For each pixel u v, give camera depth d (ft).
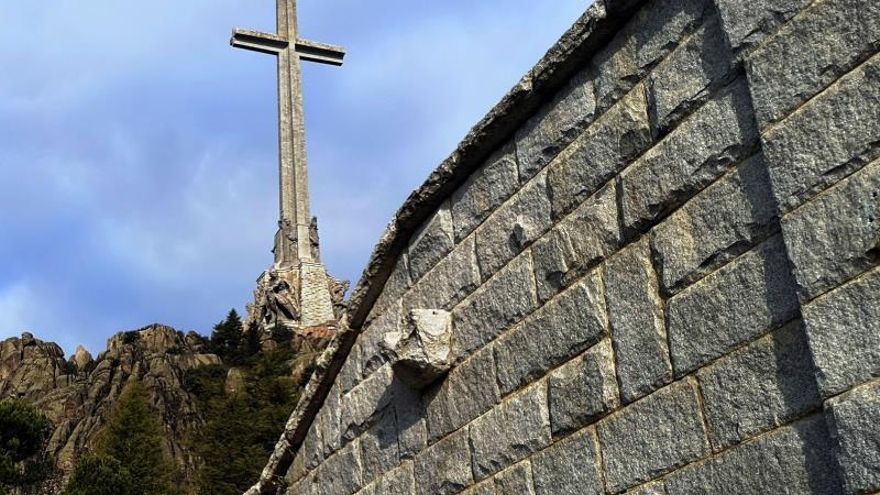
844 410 13.64
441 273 25.40
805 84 15.19
